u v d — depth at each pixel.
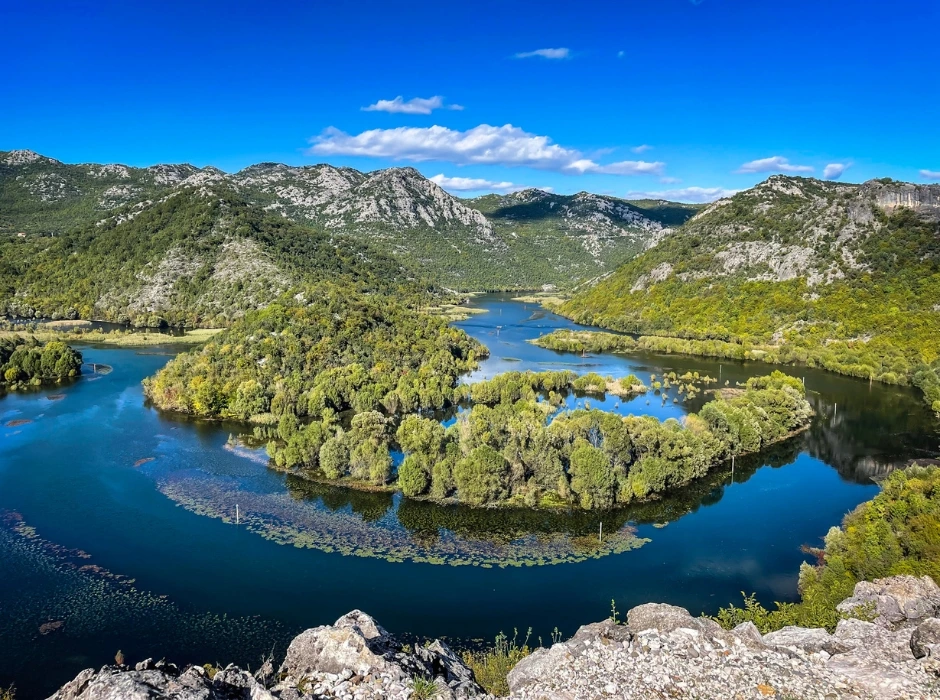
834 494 95.12
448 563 73.25
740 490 96.50
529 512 86.69
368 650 28.70
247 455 106.62
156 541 76.62
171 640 57.97
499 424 107.00
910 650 28.97
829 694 25.48
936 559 53.34
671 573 71.56
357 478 96.25
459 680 30.33
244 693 26.55
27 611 61.66
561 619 62.47
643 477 91.25
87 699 23.47
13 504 85.50
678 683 26.98
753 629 31.17
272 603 64.25
